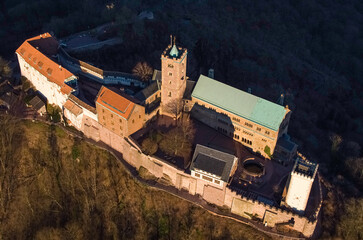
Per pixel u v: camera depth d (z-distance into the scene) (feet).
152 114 501.56
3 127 492.54
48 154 493.77
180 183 453.17
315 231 421.59
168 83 485.97
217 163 426.92
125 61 608.19
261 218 426.92
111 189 465.47
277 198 426.92
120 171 476.54
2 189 465.47
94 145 499.51
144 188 459.32
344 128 629.51
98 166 485.15
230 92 482.28
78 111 493.77
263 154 475.72
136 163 474.49
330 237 418.31
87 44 627.46
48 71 514.27
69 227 439.63
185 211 444.14
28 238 441.68
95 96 525.75
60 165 489.26
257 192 432.25
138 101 478.59
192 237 431.02
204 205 444.96
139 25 647.15
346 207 431.02
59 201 465.88
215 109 486.38
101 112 476.13
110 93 469.98
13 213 454.40
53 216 454.81
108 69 590.55
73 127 517.14
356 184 490.08
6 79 562.66
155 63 610.24
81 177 480.23
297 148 511.81
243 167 460.14
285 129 488.02
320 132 595.88
